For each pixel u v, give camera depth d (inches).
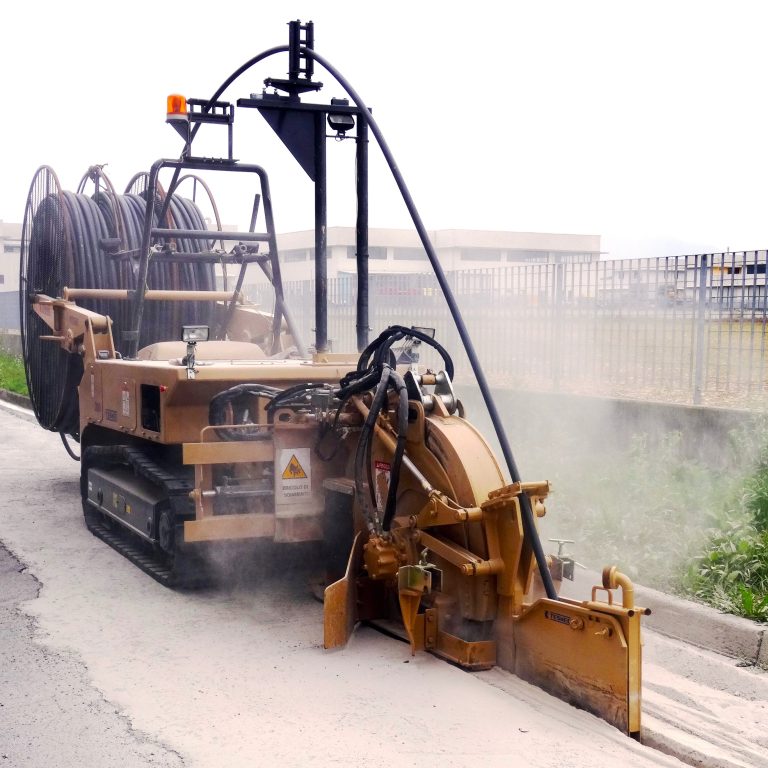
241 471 244.2
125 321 347.9
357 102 232.2
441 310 486.6
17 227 2770.7
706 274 362.9
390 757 152.6
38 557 282.8
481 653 187.9
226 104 308.8
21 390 796.0
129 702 175.8
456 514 185.3
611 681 163.8
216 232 328.8
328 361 262.4
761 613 212.1
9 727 165.3
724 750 157.3
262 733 161.9
